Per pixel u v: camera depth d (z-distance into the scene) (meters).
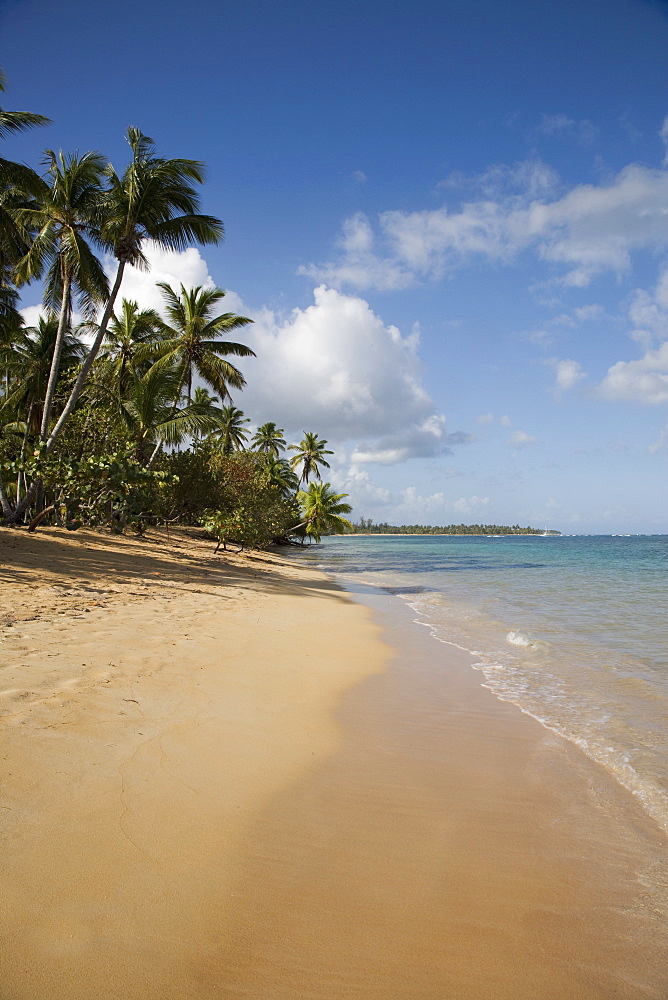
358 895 2.61
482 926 2.46
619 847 3.20
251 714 4.91
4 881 2.36
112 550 17.53
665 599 15.73
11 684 4.61
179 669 5.86
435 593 17.50
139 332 29.89
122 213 20.00
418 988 2.08
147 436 25.72
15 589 9.55
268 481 40.00
